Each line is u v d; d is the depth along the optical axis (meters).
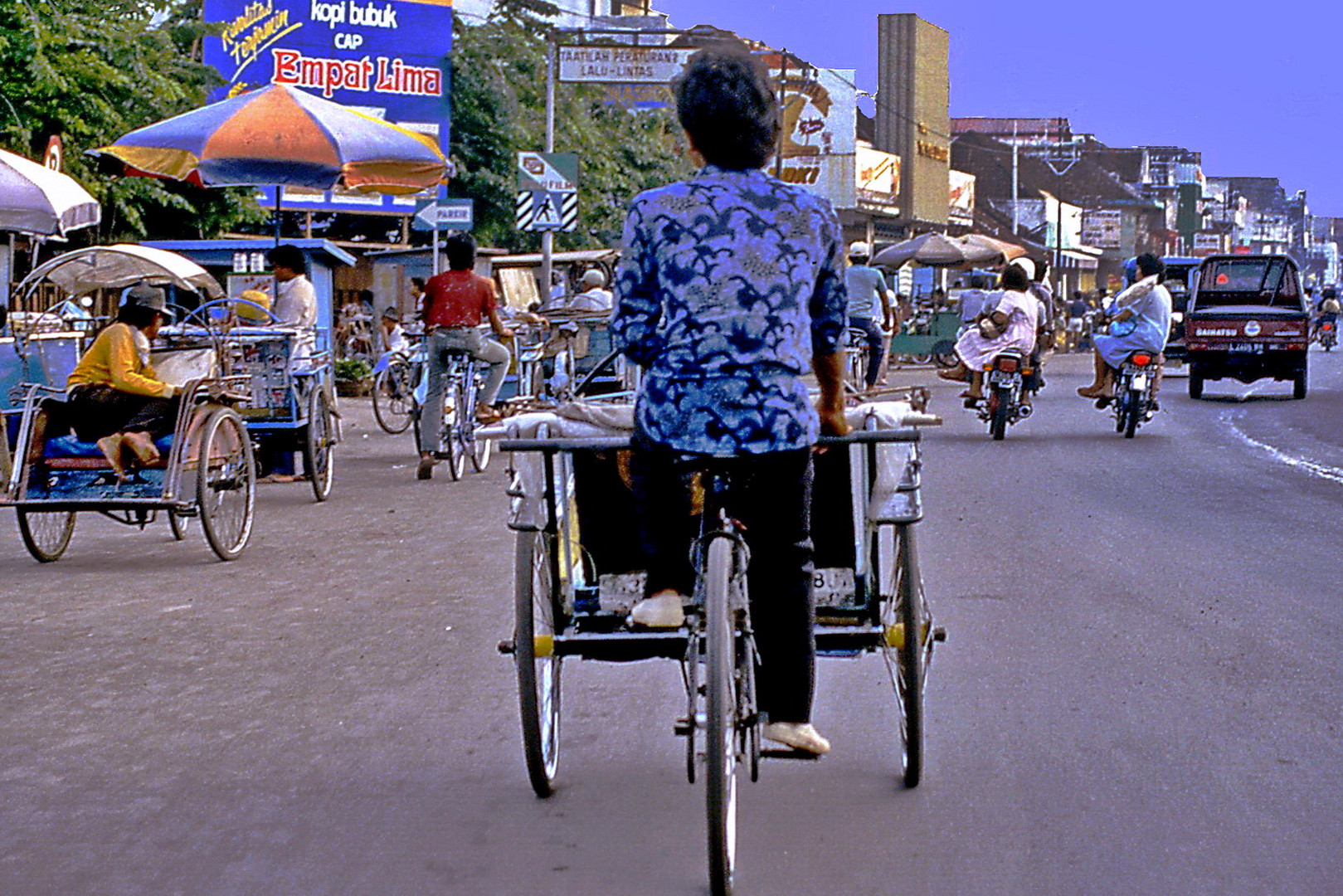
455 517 10.87
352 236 32.66
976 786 4.65
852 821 4.36
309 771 4.93
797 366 3.87
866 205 53.22
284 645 6.73
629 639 4.41
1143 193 97.81
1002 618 7.01
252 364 11.09
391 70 32.12
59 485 8.67
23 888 3.93
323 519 10.81
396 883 3.95
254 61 31.25
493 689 5.95
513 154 33.25
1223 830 4.25
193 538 10.06
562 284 27.58
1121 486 11.91
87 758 5.08
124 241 22.88
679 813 4.48
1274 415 19.42
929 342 34.69
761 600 4.08
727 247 3.85
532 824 4.40
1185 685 5.79
